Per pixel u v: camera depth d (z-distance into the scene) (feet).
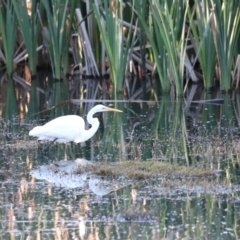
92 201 33.60
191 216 31.27
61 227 30.04
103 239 28.63
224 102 62.08
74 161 41.65
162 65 65.46
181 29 65.98
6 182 36.99
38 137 46.98
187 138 47.78
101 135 49.65
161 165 38.83
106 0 63.87
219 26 64.28
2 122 53.83
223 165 40.09
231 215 31.30
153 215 31.42
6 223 30.60
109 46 65.41
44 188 35.86
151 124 53.31
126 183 36.68
